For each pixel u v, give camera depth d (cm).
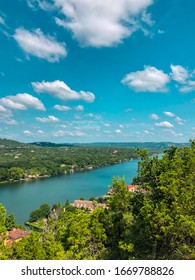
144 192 2773
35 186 17575
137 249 2616
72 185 17888
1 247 2394
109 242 2877
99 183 18638
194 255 2192
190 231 2102
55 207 10869
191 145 2991
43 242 2636
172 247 2477
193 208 2220
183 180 2403
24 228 8519
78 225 2684
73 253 2556
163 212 2166
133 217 2688
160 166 2559
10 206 12156
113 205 2819
